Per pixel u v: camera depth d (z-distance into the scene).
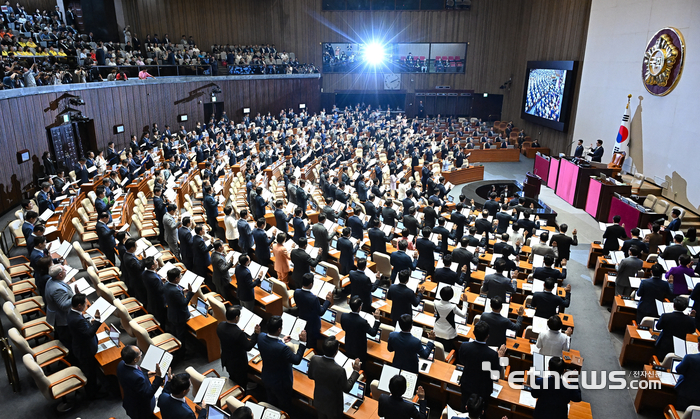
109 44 24.89
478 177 25.38
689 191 16.38
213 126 27.03
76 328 6.63
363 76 41.28
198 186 17.41
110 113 21.72
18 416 6.79
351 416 5.91
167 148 21.70
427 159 24.89
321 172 18.47
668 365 7.24
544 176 23.64
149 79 24.77
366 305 8.63
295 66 38.38
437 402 7.12
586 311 10.98
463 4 39.06
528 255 11.99
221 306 7.77
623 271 10.20
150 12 32.88
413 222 12.88
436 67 40.81
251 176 16.66
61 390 6.44
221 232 13.52
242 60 34.16
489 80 40.47
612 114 21.73
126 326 7.71
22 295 9.62
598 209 17.84
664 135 17.84
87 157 18.36
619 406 7.80
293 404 6.87
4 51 18.03
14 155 15.74
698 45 16.03
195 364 8.05
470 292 9.95
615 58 21.45
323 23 39.94
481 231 12.51
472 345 6.06
